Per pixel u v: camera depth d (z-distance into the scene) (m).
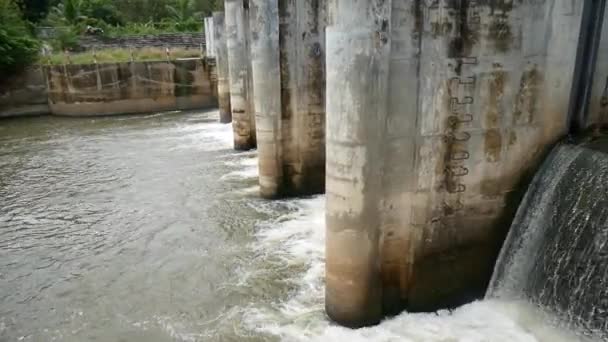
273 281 9.46
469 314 8.16
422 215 7.74
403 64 6.83
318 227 11.96
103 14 51.72
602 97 8.27
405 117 7.08
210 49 33.44
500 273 8.45
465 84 7.29
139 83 31.67
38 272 10.18
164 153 20.08
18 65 30.09
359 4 6.30
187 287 9.39
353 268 7.43
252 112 19.70
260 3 12.29
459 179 7.77
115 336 7.97
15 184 16.27
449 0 6.82
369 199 7.11
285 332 7.83
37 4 47.16
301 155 13.86
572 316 7.06
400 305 8.19
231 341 7.69
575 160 7.51
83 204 14.19
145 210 13.55
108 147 21.59
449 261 8.23
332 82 6.83
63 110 30.95
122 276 9.91
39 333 8.12
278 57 12.73
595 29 7.74
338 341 7.53
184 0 57.19
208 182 15.91
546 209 7.77
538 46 7.51
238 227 12.12
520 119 7.82
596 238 6.82
